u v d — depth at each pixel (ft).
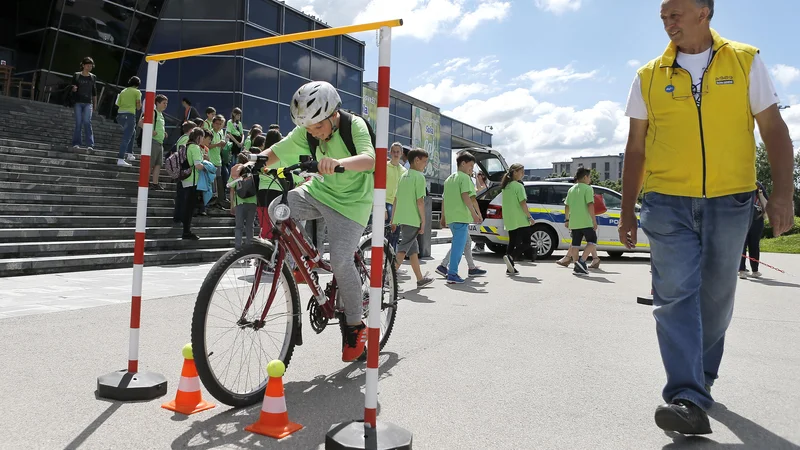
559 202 42.09
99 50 63.98
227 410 10.08
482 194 43.91
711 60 9.50
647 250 42.24
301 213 11.58
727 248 9.70
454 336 16.28
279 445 8.62
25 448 8.20
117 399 10.27
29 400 10.11
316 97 10.39
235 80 69.87
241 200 28.27
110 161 40.68
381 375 12.44
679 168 9.67
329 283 12.53
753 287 29.17
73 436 8.68
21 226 28.22
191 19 69.51
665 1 9.64
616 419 10.09
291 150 11.88
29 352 13.05
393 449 7.94
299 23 78.02
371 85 94.89
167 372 11.98
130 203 35.68
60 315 16.84
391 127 110.11
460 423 9.74
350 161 9.86
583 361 13.84
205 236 35.42
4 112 46.98
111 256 27.71
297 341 11.75
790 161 9.29
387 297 14.67
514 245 33.76
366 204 11.87
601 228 42.45
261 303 10.85
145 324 16.17
